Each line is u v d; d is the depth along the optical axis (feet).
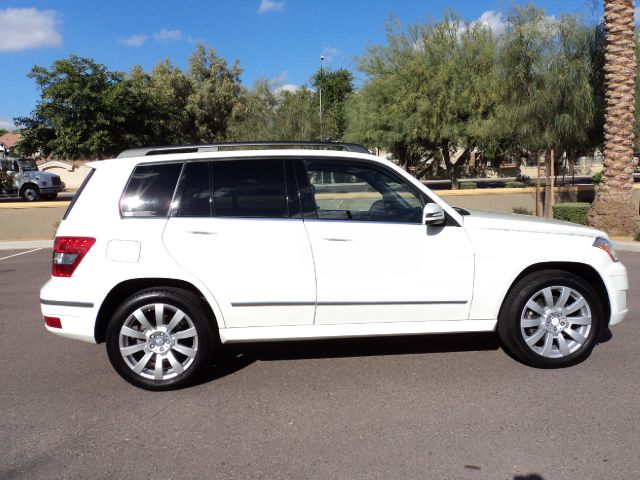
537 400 13.08
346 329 14.46
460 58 71.41
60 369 16.05
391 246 14.34
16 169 100.01
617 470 10.14
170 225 14.05
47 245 44.09
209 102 129.29
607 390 13.53
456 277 14.53
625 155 38.50
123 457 11.06
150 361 14.32
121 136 74.28
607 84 38.78
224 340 14.26
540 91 42.63
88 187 14.49
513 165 148.87
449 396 13.44
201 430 12.11
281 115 75.36
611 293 15.12
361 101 79.66
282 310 14.20
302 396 13.73
